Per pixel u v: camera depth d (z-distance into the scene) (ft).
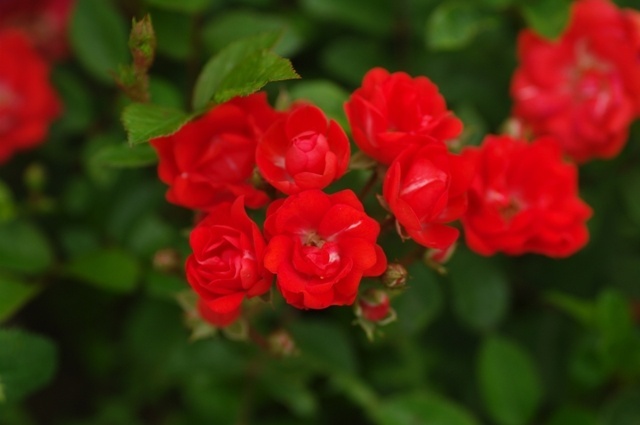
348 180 2.24
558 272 2.78
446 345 2.82
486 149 2.19
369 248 2.02
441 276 2.74
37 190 2.68
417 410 2.47
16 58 2.69
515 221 2.21
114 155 2.24
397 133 2.08
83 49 2.59
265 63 2.07
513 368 2.50
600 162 2.75
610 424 2.51
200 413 2.61
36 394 3.12
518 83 2.63
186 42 2.53
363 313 2.15
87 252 2.60
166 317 2.66
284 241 2.02
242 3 2.79
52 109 2.72
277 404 2.73
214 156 2.12
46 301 2.92
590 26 2.59
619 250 2.78
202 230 2.05
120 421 2.80
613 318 2.48
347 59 2.71
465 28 2.54
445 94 2.74
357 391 2.56
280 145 2.09
